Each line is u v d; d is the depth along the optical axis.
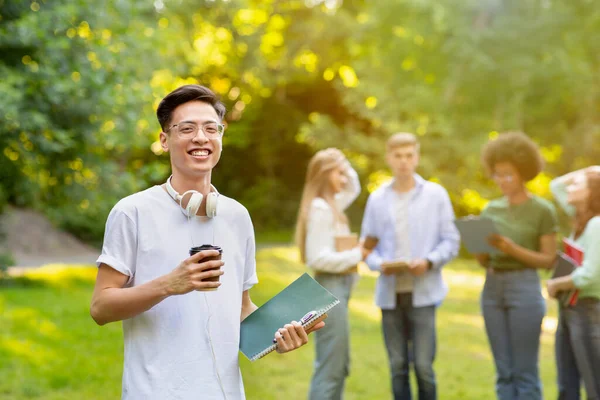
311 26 28.02
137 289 2.41
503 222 5.11
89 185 12.88
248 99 29.31
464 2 18.16
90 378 6.92
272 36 29.20
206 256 2.40
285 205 30.42
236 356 2.63
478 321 10.73
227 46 26.39
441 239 5.37
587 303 4.53
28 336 8.36
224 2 22.84
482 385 6.87
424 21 18.92
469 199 20.50
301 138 23.81
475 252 4.99
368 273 16.89
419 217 5.32
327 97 30.94
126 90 11.97
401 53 19.59
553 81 17.88
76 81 11.30
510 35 17.97
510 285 4.95
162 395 2.49
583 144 18.48
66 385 6.70
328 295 2.71
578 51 17.91
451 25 18.31
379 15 19.80
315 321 2.67
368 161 22.38
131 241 2.58
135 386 2.51
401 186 5.44
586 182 4.73
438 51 19.03
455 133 18.86
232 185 31.33
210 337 2.58
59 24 10.95
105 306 2.45
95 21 11.59
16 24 10.70
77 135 12.15
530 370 4.91
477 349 8.64
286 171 31.86
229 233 2.71
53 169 12.51
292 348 2.63
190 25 21.83
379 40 20.45
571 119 19.16
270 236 27.38
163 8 16.91
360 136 22.28
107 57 11.60
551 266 5.00
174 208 2.64
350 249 4.96
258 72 27.39
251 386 6.77
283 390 6.64
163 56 14.16
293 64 28.44
